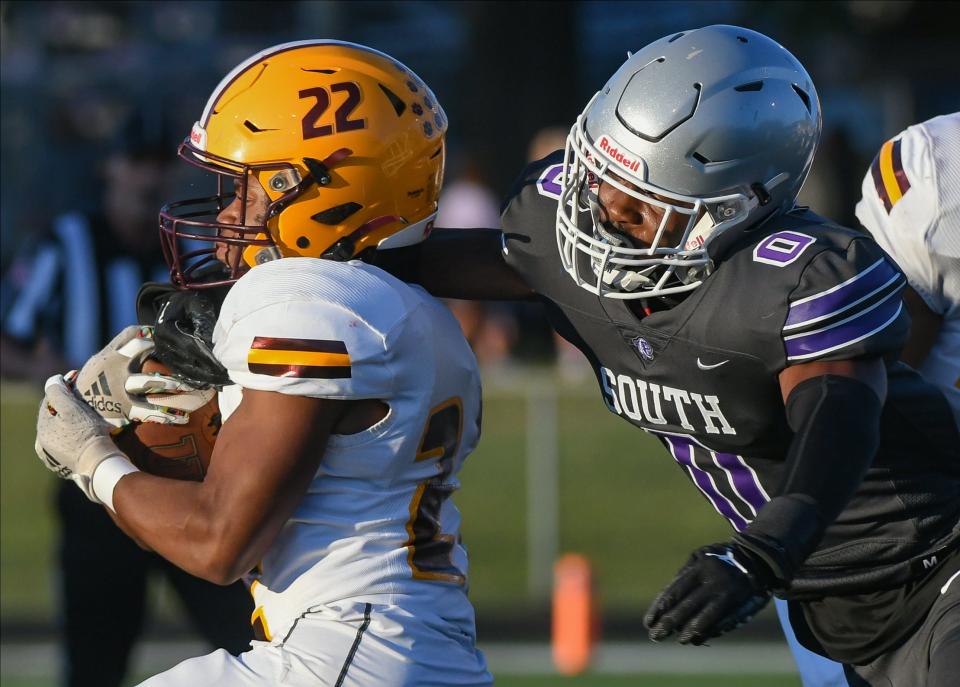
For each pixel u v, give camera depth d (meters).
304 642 10.19
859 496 11.63
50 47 68.69
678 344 10.95
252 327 10.08
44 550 29.06
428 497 10.77
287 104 10.95
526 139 51.69
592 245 11.07
